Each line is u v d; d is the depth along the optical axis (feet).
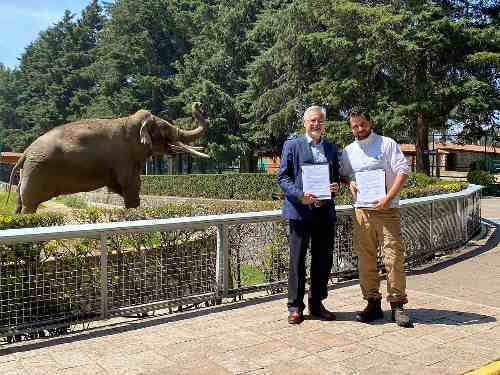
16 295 16.05
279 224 21.66
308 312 18.69
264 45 126.82
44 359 14.30
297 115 107.76
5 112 270.46
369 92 91.81
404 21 84.53
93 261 17.49
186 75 134.31
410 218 26.53
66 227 16.42
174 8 160.97
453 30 83.76
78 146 28.50
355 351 14.76
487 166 121.90
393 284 17.26
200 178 105.70
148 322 17.63
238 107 122.31
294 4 99.76
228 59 128.06
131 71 159.74
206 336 16.12
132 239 18.17
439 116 87.45
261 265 21.22
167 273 18.90
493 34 85.10
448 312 18.52
